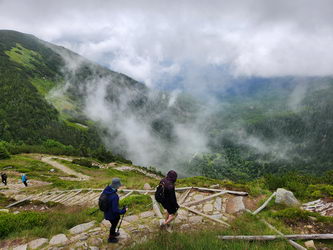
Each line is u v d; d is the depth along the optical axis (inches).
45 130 4598.9
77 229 244.1
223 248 174.7
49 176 1143.0
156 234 206.7
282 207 273.3
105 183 629.9
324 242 183.6
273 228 211.6
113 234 204.5
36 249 196.9
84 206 406.9
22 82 6161.4
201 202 319.3
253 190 345.7
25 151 2642.7
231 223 239.5
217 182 460.1
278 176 442.6
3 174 865.5
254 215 250.8
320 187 356.8
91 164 1980.8
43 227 251.1
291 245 182.9
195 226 237.6
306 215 230.5
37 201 478.0
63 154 2952.8
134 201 339.3
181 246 174.4
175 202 220.2
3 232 238.2
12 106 4813.0
